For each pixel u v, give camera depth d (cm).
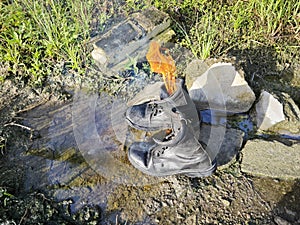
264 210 81
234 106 98
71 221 79
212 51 108
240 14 116
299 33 115
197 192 83
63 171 87
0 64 105
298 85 106
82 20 113
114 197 83
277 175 85
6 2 118
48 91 102
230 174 86
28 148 91
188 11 121
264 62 110
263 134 95
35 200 80
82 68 105
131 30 106
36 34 108
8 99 100
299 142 92
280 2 114
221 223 79
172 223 79
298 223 79
